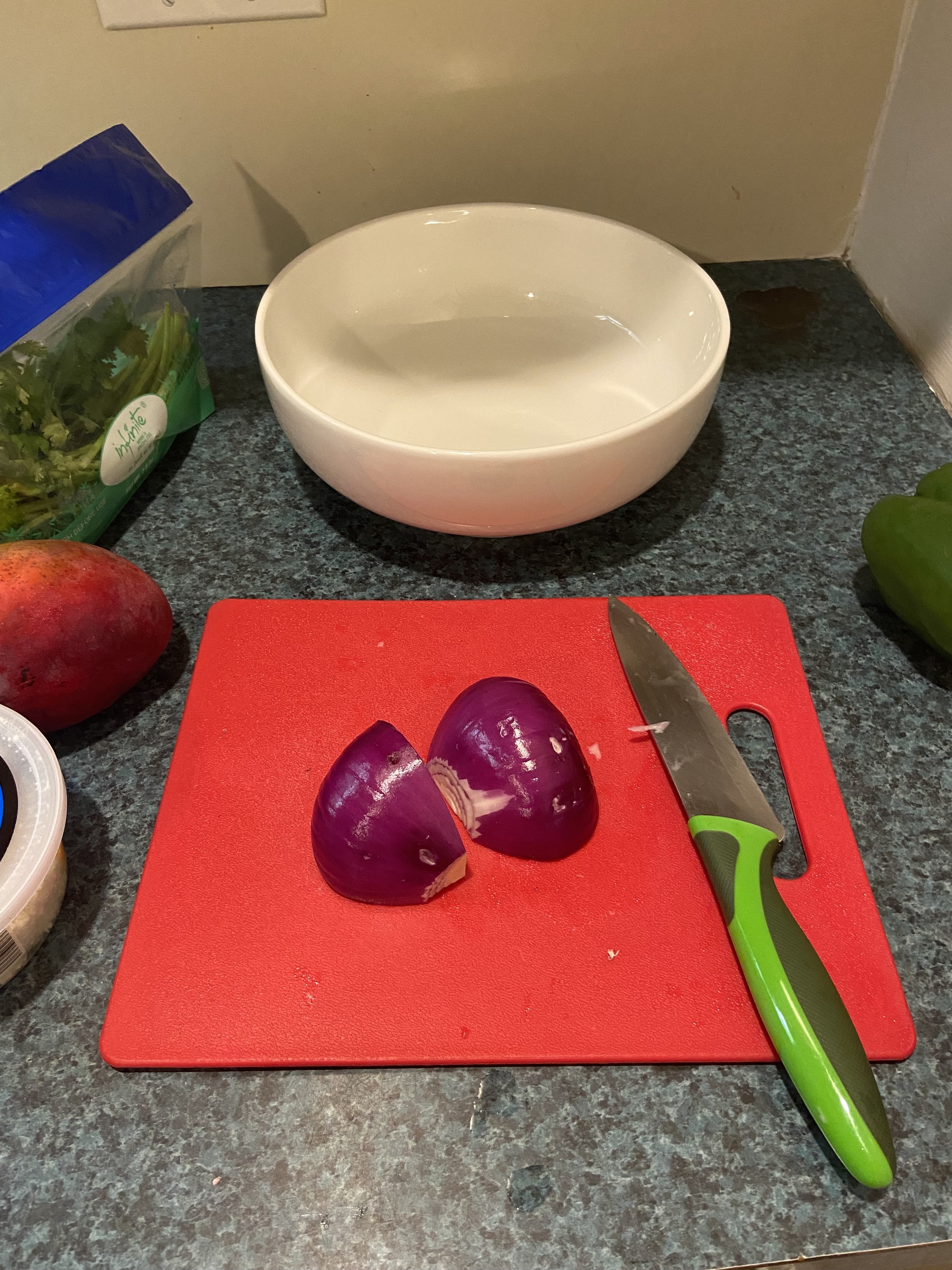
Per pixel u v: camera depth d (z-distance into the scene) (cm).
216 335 89
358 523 72
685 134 86
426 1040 45
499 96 82
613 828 52
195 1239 40
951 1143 42
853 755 57
